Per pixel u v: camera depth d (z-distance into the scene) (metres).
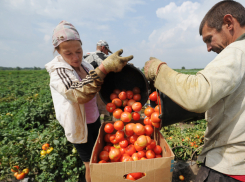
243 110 1.18
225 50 1.15
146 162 1.38
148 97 2.10
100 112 2.80
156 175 1.42
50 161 3.15
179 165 3.38
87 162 2.42
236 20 1.20
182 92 1.11
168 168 1.43
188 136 4.02
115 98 2.33
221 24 1.24
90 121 2.36
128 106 2.25
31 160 3.27
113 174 1.37
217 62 1.08
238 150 1.24
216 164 1.37
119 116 2.16
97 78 1.44
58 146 3.50
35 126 5.83
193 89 1.05
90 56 4.12
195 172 3.22
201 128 4.82
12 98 12.87
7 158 3.29
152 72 1.38
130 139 2.16
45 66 1.88
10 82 27.95
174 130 4.42
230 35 1.25
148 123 2.14
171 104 1.57
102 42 4.54
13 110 8.38
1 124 5.88
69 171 3.09
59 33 1.64
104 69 1.48
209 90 1.01
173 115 1.61
